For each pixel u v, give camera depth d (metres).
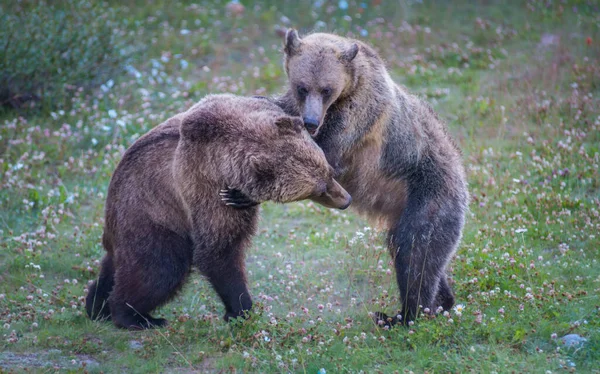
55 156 16.83
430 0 27.36
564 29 23.84
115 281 10.34
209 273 10.00
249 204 9.50
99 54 20.09
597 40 22.59
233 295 10.09
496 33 24.33
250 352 9.52
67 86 19.09
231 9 25.98
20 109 18.81
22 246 13.16
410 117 11.20
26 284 12.02
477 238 13.09
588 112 18.20
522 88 20.14
